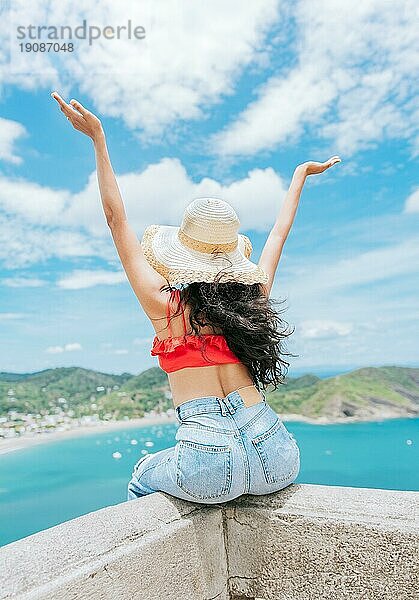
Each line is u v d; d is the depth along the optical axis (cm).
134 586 166
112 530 172
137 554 168
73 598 149
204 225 205
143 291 203
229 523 201
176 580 180
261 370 203
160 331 203
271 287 230
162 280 205
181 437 192
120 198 208
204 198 210
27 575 147
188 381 197
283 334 208
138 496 207
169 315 200
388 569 178
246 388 201
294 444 204
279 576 193
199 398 195
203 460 187
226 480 188
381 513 184
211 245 205
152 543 173
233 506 201
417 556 174
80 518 178
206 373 197
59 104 206
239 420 195
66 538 165
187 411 195
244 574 199
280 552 193
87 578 153
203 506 198
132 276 205
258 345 198
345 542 183
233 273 203
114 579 160
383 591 178
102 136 208
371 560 180
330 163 256
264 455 192
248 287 208
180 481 189
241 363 203
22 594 141
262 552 196
